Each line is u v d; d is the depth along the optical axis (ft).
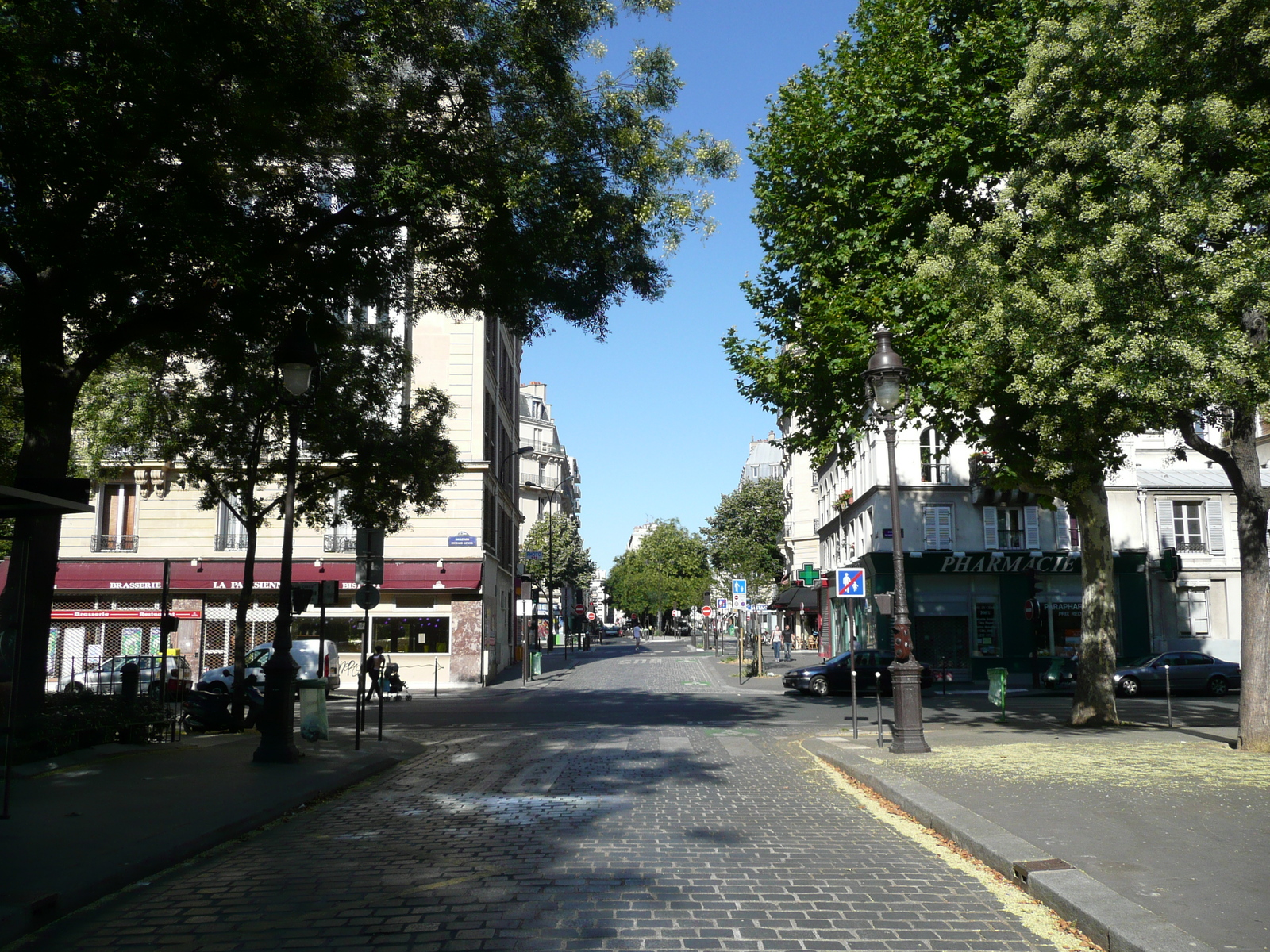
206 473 65.26
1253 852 21.66
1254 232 40.47
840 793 33.86
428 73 42.27
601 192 44.78
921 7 56.80
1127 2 39.93
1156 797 28.94
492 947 16.33
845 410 53.72
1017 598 121.90
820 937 16.84
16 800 30.91
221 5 33.06
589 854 23.63
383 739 53.67
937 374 49.67
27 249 35.19
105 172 32.65
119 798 31.37
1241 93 40.47
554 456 291.58
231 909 19.17
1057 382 40.34
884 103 54.39
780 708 79.20
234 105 35.45
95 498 113.91
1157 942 15.15
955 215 54.44
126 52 31.94
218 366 60.08
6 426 61.16
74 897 19.58
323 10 37.19
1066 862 20.74
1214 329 36.81
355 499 70.13
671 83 45.98
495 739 55.21
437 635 112.98
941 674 111.24
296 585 55.01
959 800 28.71
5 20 31.53
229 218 37.86
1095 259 38.42
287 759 41.01
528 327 49.49
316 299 45.24
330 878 21.54
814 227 55.42
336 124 40.93
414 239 45.88
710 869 21.88
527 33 42.45
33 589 40.37
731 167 47.16
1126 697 92.89
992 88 54.08
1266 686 40.75
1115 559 118.73
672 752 47.39
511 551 161.17
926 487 121.90
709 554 262.26
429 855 23.81
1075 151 40.86
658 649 246.68
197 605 113.09
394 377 68.33
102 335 42.83
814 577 129.70
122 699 47.57
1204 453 42.65
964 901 19.16
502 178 41.86
